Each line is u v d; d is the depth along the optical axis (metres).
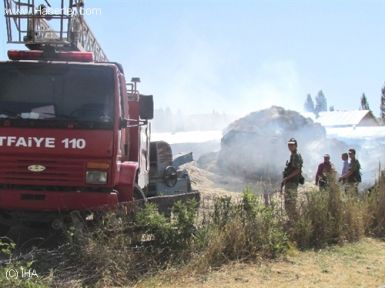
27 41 8.91
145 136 10.27
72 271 6.21
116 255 6.47
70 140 7.36
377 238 9.75
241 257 7.40
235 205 7.85
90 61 7.86
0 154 7.33
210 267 6.93
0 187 7.37
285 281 6.68
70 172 7.36
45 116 7.39
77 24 9.40
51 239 7.95
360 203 10.21
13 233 7.91
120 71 8.05
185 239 6.99
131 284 6.28
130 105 9.01
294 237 8.66
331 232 9.12
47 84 7.55
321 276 6.98
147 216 6.89
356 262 7.84
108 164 7.41
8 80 7.54
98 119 7.45
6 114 7.39
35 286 5.30
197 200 7.99
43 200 7.33
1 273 5.32
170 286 6.28
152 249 6.81
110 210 7.04
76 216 7.28
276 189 9.52
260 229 7.77
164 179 12.13
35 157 7.34
